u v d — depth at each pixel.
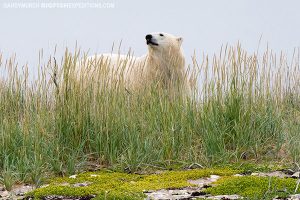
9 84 29.92
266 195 20.69
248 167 26.33
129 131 28.50
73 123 28.17
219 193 21.80
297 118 30.84
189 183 23.80
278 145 28.28
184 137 28.91
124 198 20.83
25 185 24.67
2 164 26.33
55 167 26.14
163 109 29.56
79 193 22.17
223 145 28.67
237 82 29.98
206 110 29.41
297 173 24.42
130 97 30.19
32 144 26.88
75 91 28.47
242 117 29.09
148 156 27.47
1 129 27.08
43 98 28.56
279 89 31.28
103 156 27.55
